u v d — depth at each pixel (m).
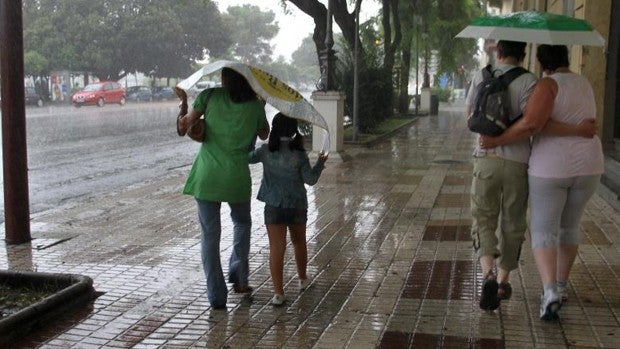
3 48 7.03
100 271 6.28
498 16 4.89
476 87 4.94
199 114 5.09
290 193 5.24
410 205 9.52
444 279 5.98
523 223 4.94
